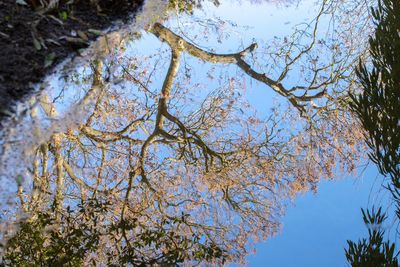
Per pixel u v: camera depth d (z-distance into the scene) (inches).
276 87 382.6
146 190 342.6
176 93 374.3
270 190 373.1
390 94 160.7
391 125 156.6
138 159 350.3
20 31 140.6
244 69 379.9
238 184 364.8
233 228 355.9
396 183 153.7
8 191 142.6
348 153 379.2
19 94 135.0
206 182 359.3
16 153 140.6
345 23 378.0
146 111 357.1
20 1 142.3
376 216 158.9
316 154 383.9
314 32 381.4
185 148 372.8
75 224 268.1
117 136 353.7
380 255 153.1
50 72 141.4
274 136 377.4
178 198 363.9
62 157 325.4
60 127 182.4
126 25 160.2
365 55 364.2
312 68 383.9
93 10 153.7
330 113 385.7
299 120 389.4
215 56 376.2
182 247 254.7
